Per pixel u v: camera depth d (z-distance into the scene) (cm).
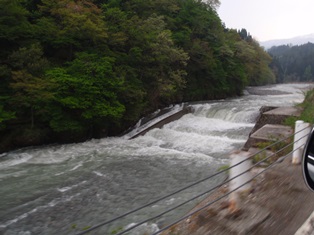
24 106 1402
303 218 305
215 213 346
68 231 631
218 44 3206
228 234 296
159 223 620
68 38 1673
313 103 1073
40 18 1800
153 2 2659
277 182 420
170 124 1812
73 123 1466
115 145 1446
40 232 631
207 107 2091
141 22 2117
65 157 1226
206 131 1584
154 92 2034
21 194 837
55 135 1494
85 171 1038
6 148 1320
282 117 955
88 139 1584
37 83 1309
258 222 308
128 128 1781
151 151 1304
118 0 2380
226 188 528
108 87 1538
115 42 1839
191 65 2759
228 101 2675
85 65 1523
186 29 2842
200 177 943
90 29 1653
